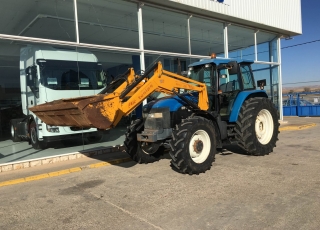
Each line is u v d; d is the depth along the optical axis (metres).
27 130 7.14
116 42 8.49
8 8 7.45
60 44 7.06
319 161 5.72
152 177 5.12
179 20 9.41
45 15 7.49
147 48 9.05
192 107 5.62
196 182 4.69
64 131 7.24
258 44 12.29
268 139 6.53
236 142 6.19
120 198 4.18
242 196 3.97
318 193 3.96
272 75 12.84
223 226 3.13
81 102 4.27
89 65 7.63
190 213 3.52
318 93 17.64
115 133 7.68
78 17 7.68
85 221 3.48
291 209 3.48
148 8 8.45
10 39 6.36
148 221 3.37
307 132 10.12
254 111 6.07
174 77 5.67
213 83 6.08
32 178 5.46
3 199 4.43
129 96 5.02
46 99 7.15
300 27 13.01
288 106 17.92
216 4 9.54
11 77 6.77
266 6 11.41
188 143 4.97
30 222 3.54
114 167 6.07
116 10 8.11
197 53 10.09
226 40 10.67
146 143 5.99
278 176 4.80
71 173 5.80
